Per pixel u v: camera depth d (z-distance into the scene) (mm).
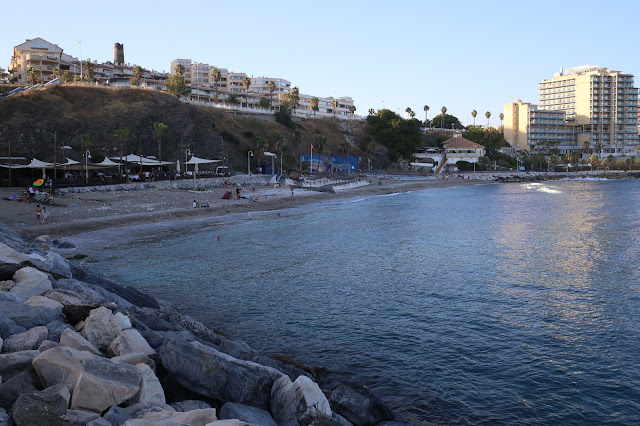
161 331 14617
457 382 16797
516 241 44094
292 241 44219
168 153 96375
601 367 17797
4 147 74312
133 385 8922
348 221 58031
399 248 40875
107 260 35156
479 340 20438
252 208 68875
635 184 141000
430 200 88500
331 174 127812
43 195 54844
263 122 139250
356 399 13000
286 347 19703
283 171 116938
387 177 140375
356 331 21516
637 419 14469
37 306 12453
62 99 85812
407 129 173500
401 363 18250
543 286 28516
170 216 57094
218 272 32062
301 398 10789
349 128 169375
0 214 47344
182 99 124375
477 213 67188
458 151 173125
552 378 17047
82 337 11094
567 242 43312
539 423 14352
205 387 10320
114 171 81250
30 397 7875
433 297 26578
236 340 19531
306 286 28859
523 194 103688
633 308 24328
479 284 29109
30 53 131750
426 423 14031
